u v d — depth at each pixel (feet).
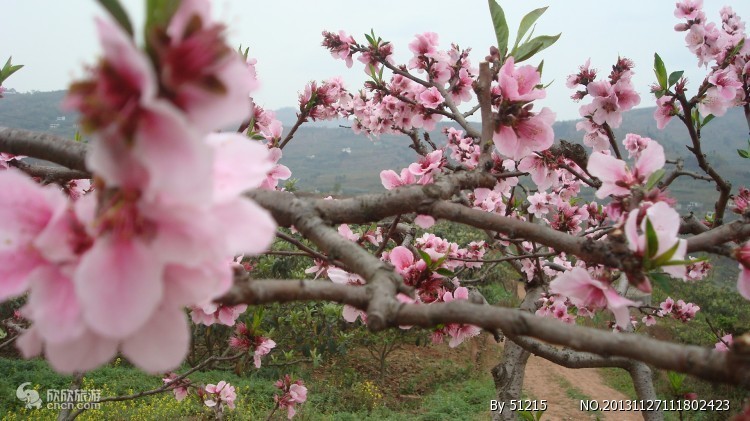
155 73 1.83
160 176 1.63
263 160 2.10
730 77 11.03
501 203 13.56
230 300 2.58
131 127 1.64
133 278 1.80
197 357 33.45
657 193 4.29
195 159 1.64
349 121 17.20
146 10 1.86
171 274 2.02
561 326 2.32
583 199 14.46
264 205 3.57
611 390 37.99
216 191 1.96
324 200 3.71
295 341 34.14
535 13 5.52
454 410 31.76
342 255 3.13
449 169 6.94
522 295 53.67
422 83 10.97
